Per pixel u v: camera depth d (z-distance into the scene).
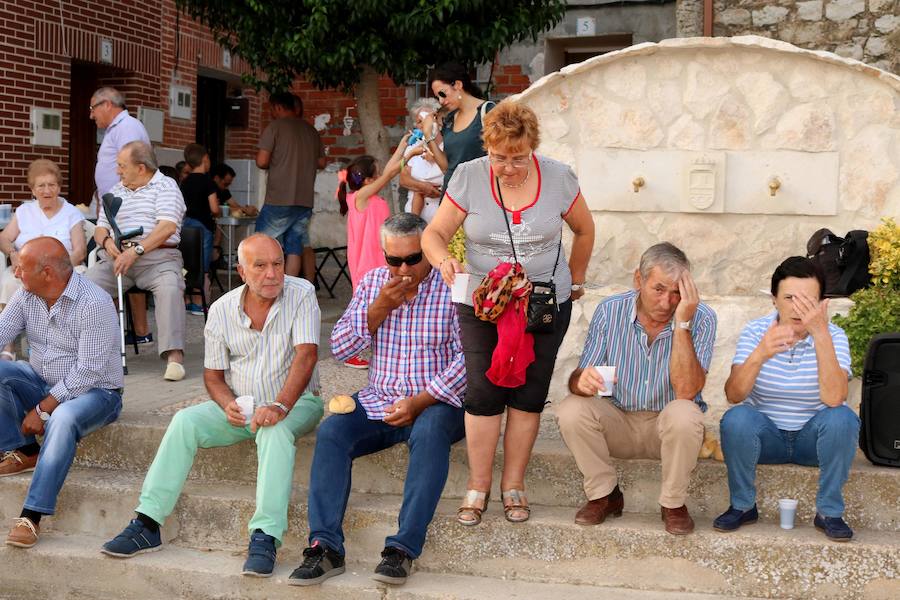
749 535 4.09
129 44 11.05
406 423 4.33
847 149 5.64
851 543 4.01
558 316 4.18
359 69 8.77
